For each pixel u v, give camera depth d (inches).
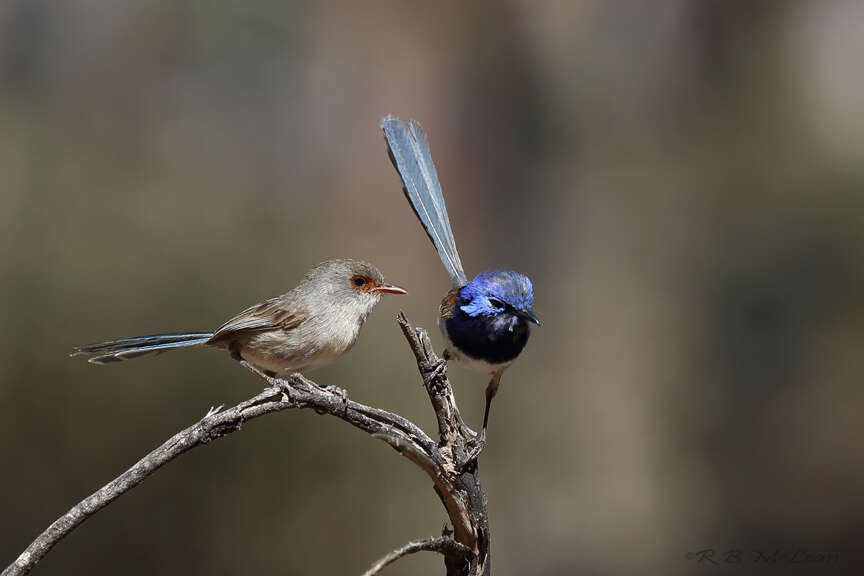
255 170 790.5
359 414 177.2
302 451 450.9
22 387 427.8
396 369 483.2
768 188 856.3
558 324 851.4
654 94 980.6
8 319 434.0
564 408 758.5
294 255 541.3
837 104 916.6
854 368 754.8
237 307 478.3
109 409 434.3
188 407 438.0
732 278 828.0
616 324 840.3
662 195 915.4
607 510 663.8
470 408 623.5
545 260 922.1
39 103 649.0
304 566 447.2
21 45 693.9
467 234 924.6
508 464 669.9
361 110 881.5
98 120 655.1
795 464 710.5
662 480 697.6
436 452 179.6
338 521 454.6
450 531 181.3
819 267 796.6
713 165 897.5
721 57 978.1
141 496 433.4
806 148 872.9
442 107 933.2
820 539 633.6
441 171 924.6
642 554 625.3
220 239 512.7
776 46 964.0
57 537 150.4
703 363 796.0
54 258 457.1
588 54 983.6
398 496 464.1
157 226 503.5
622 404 770.2
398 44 914.1
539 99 962.7
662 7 986.1
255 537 444.1
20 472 424.5
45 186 489.1
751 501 677.3
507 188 941.2
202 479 439.2
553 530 641.6
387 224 826.2
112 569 426.6
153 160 613.6
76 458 428.1
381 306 507.8
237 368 451.5
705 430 746.8
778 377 773.9
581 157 960.9
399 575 461.7
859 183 815.7
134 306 454.9
